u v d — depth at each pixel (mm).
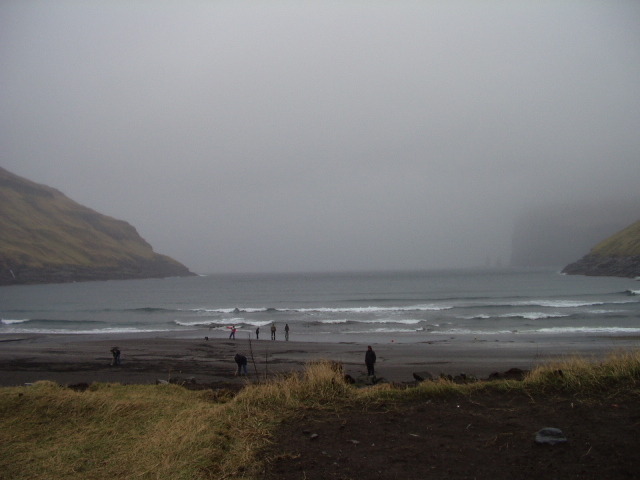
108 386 10883
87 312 62938
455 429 5434
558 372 7336
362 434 5363
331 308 60375
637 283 107875
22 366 21891
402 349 27047
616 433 4934
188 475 4406
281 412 6238
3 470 4793
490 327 38750
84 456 5098
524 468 4246
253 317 51719
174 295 104500
